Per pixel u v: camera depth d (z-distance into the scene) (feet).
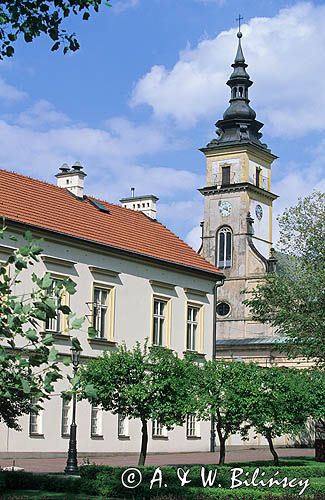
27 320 29.04
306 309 139.33
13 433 112.37
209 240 263.49
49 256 120.47
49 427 118.11
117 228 142.82
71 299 124.06
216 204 264.93
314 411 111.55
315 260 146.92
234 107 270.67
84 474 75.66
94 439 126.31
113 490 70.33
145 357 95.04
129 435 133.59
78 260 126.52
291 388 98.48
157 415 88.28
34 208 126.00
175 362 91.20
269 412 95.66
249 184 260.01
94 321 128.77
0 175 129.59
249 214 260.21
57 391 119.03
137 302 138.41
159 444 140.97
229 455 148.56
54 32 45.52
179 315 148.46
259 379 95.66
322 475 88.69
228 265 257.55
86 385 29.01
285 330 140.56
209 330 156.15
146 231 151.84
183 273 150.51
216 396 92.17
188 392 90.53
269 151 274.98
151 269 142.72
